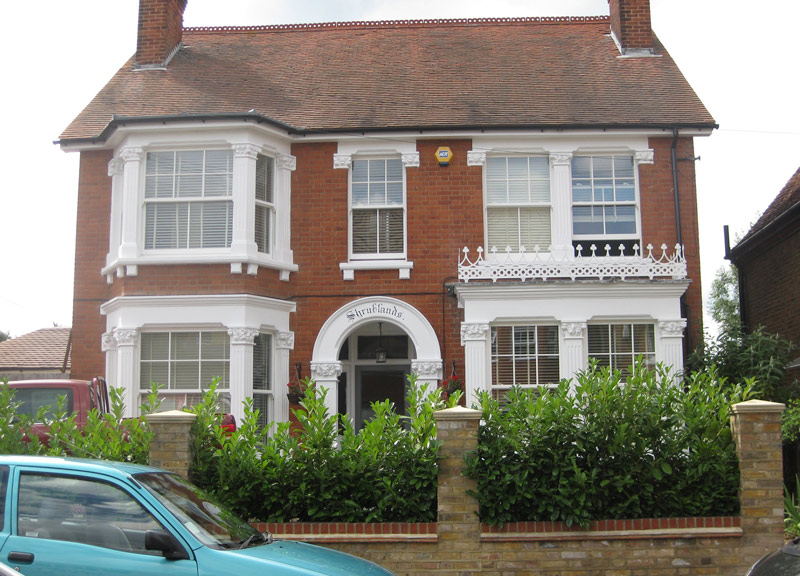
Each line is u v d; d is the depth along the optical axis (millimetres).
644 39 18125
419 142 15695
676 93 16500
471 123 15500
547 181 15688
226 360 14719
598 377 9188
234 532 6574
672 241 15391
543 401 9008
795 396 14703
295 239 15570
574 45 18609
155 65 17797
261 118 14945
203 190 15141
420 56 18266
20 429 9375
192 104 16375
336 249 15484
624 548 8672
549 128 15359
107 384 14422
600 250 15477
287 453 8945
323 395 9289
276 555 6172
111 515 6105
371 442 8977
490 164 15750
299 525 8742
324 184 15688
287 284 15406
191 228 15078
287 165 15672
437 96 16641
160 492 6445
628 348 14594
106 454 9109
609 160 15742
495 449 8688
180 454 8875
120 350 14633
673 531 8695
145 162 15273
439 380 14953
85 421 11984
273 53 18484
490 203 15617
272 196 15555
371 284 15352
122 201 15336
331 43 18859
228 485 8883
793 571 6109
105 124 16078
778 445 8828
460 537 8656
